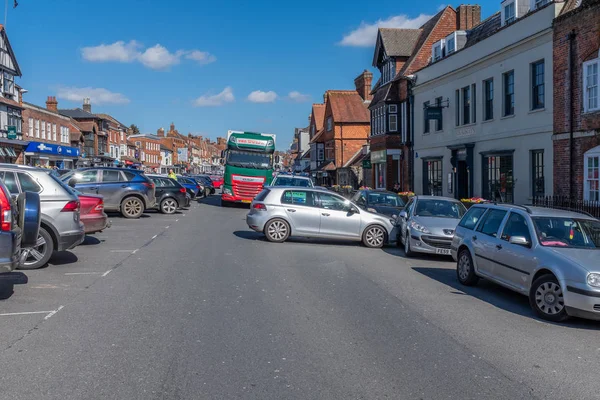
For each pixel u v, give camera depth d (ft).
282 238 49.06
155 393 14.96
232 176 96.07
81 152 193.26
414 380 16.30
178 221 67.77
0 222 22.66
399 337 20.75
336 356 18.31
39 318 22.26
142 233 53.21
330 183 183.01
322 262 38.60
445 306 26.25
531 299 24.97
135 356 17.89
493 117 73.97
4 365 16.92
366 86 180.45
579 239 26.45
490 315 24.76
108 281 29.78
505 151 70.33
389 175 109.70
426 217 44.55
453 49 91.35
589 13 54.65
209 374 16.43
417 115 100.01
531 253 25.84
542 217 27.68
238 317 22.95
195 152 463.83
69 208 33.45
